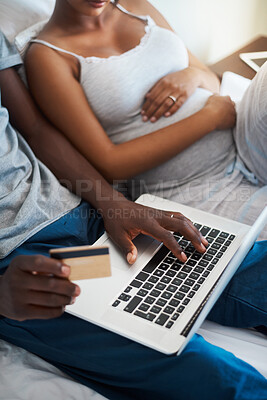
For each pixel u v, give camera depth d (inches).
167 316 29.0
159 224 35.8
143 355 28.5
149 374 28.8
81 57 44.3
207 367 27.5
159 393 29.3
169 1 65.7
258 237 39.3
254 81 42.6
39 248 35.6
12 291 26.4
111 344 29.5
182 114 45.4
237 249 34.9
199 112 44.1
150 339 27.5
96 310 29.5
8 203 35.8
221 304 33.9
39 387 30.2
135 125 46.1
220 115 44.0
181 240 35.8
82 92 43.6
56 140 41.8
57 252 24.2
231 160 45.2
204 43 73.9
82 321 30.9
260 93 40.7
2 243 34.1
